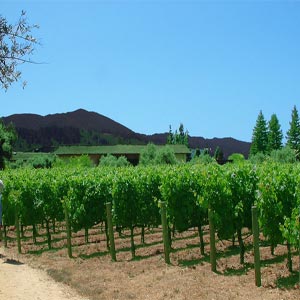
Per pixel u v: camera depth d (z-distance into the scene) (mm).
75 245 15500
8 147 57094
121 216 13547
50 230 19797
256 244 8750
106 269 11227
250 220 11352
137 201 13867
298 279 9000
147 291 8805
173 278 9703
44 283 9836
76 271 11039
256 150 96250
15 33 7008
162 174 14781
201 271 10312
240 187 11258
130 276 10289
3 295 8719
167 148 56594
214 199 10781
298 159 61875
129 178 14055
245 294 8203
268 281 9023
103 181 14711
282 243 9664
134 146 86688
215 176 11242
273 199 9547
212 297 8102
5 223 16250
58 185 16609
